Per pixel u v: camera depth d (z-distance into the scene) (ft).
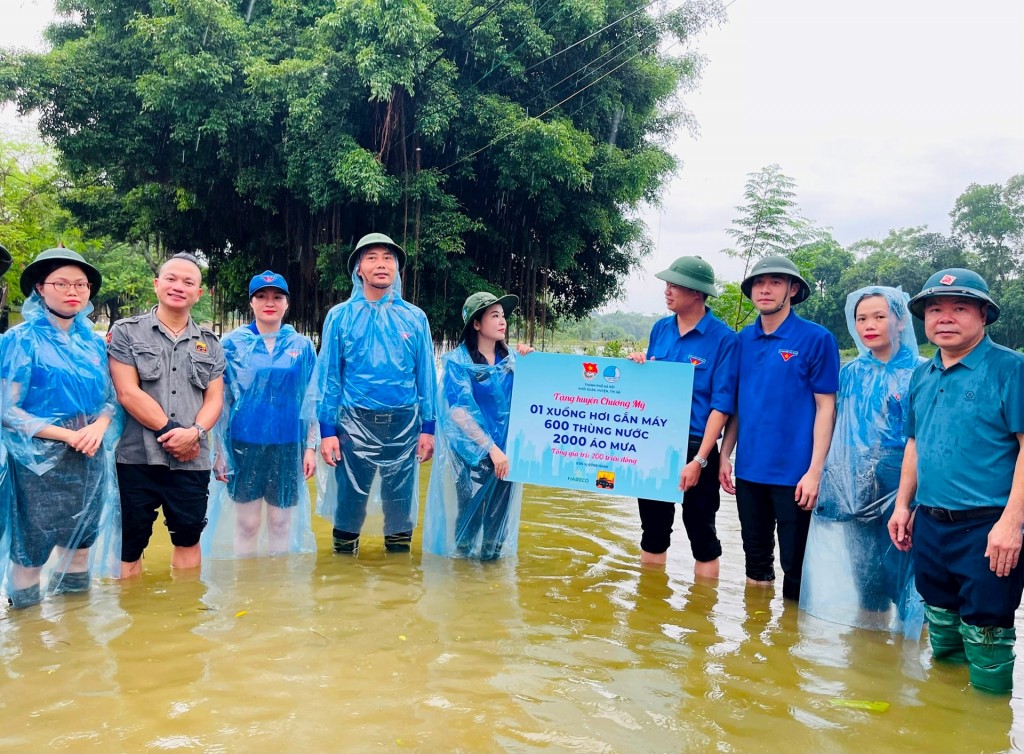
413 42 37.09
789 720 7.91
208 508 14.03
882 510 11.24
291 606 11.02
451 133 42.88
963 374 9.13
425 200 41.57
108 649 9.19
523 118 41.16
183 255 12.39
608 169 44.65
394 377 13.75
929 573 9.59
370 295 13.88
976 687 8.95
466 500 14.23
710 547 13.58
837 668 9.52
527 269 49.75
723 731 7.58
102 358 11.64
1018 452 8.75
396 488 14.07
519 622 10.75
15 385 10.80
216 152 42.88
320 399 13.56
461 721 7.50
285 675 8.48
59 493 11.10
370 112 40.73
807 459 11.99
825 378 11.78
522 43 42.04
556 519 18.88
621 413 13.23
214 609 10.80
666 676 8.98
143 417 11.81
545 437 13.64
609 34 44.96
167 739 6.93
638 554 15.46
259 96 39.42
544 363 13.67
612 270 58.49
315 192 38.81
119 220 57.36
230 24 39.22
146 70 41.57
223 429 13.76
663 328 13.96
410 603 11.39
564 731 7.39
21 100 40.40
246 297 50.85
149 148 42.68
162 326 12.22
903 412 11.10
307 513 14.58
